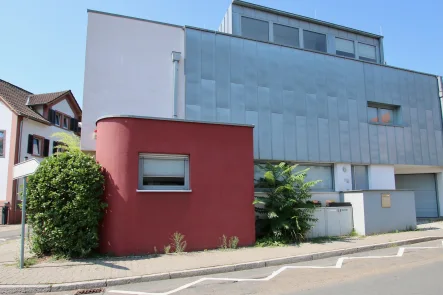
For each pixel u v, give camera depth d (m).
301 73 14.05
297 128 13.58
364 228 12.17
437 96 17.36
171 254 8.82
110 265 7.65
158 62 12.04
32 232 8.48
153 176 9.43
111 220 8.77
